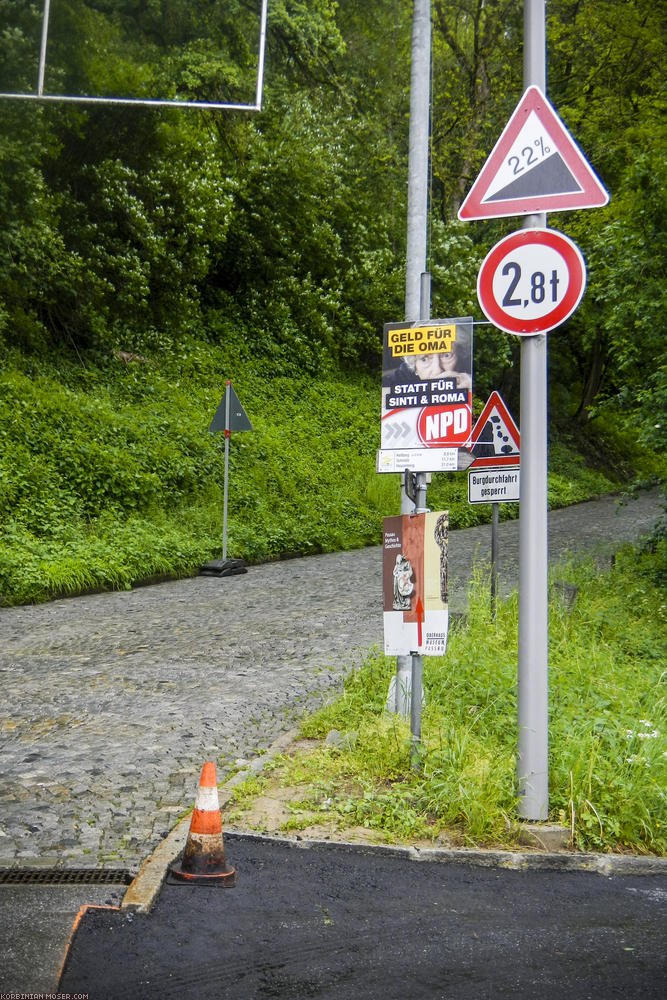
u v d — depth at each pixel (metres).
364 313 30.69
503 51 32.69
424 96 7.05
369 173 31.17
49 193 20.94
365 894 4.54
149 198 23.44
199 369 23.92
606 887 4.80
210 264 26.27
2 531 14.54
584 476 35.94
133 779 6.05
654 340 14.40
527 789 5.38
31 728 7.17
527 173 5.45
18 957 3.79
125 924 4.12
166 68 23.61
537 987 3.71
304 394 26.33
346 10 32.75
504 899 4.58
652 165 14.39
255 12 25.55
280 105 28.41
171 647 10.15
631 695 7.57
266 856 4.93
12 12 15.94
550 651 9.02
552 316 5.37
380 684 7.98
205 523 17.77
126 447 18.55
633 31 25.00
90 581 13.84
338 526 20.53
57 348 20.94
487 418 10.85
